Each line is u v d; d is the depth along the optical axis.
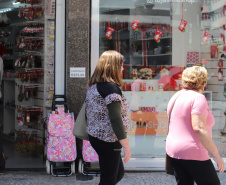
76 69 8.59
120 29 9.06
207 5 9.46
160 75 9.30
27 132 10.62
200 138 5.10
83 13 8.56
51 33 10.10
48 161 8.38
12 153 10.54
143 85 9.23
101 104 5.38
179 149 5.25
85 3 8.55
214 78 9.49
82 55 8.59
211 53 9.50
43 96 10.23
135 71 9.25
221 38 9.52
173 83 9.31
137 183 7.84
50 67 10.16
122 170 5.79
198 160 5.20
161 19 9.31
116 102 5.25
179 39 9.41
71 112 8.55
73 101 8.61
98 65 5.51
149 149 9.16
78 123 5.83
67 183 7.81
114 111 5.21
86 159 8.09
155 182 7.93
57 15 8.61
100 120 5.40
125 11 9.09
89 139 5.57
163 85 9.30
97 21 8.73
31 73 10.48
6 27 12.12
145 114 9.18
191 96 5.31
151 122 9.16
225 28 9.52
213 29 9.50
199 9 9.46
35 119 10.49
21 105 10.84
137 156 9.09
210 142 5.09
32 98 10.75
